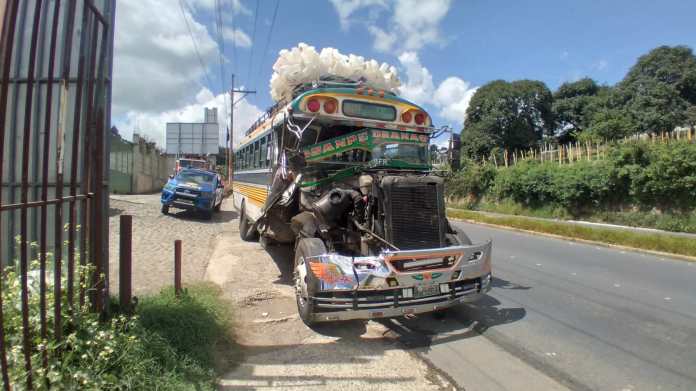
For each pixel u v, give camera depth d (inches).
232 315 211.8
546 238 557.3
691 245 407.8
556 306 254.7
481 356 185.6
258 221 322.3
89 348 131.1
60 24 163.3
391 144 264.8
